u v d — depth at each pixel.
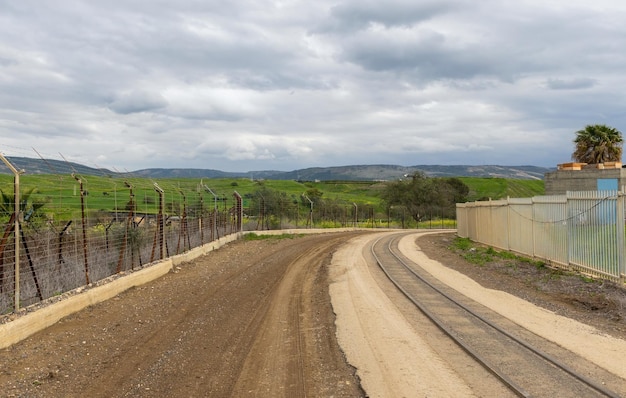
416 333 9.74
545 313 11.30
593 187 35.50
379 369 7.61
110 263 15.55
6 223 10.84
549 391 6.53
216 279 17.11
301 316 11.61
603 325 10.14
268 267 20.72
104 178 17.62
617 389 6.55
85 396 6.68
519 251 23.66
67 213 14.72
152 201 19.88
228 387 6.97
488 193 107.75
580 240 16.92
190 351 8.69
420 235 43.03
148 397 6.62
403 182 83.88
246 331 10.16
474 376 7.23
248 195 53.41
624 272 14.20
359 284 16.05
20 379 7.31
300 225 49.81
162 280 16.58
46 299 11.18
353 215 64.88
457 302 12.63
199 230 25.62
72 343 9.13
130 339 9.45
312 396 6.61
